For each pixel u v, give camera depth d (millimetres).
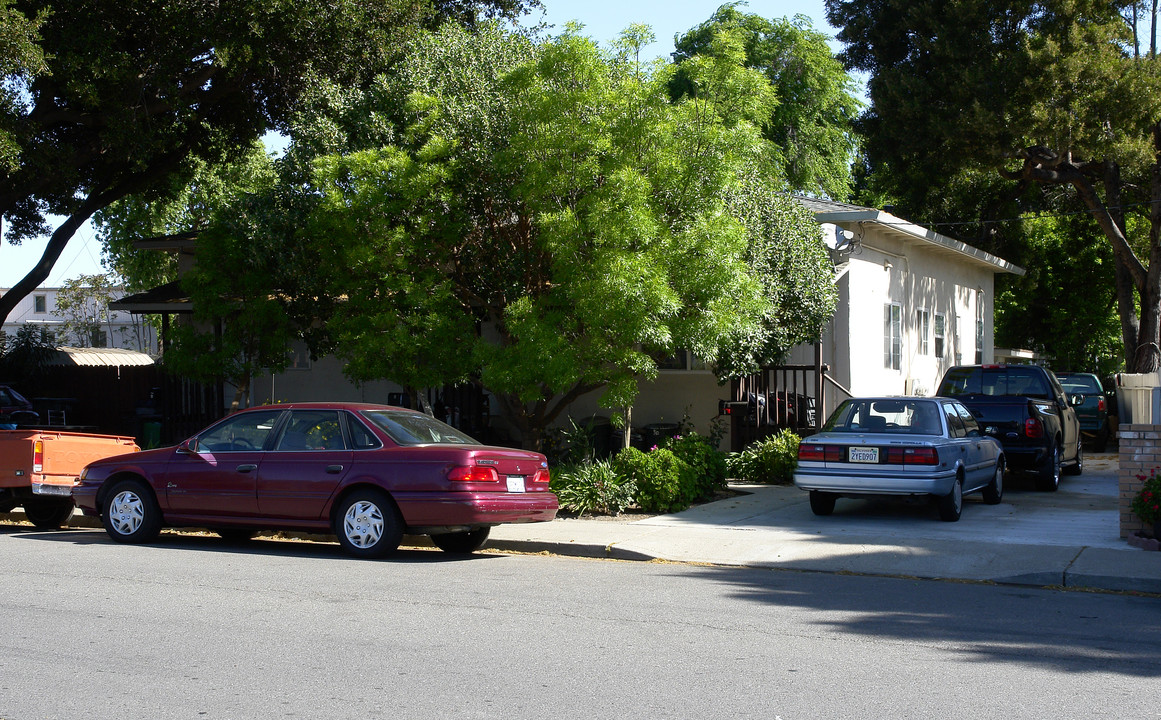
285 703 5191
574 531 11570
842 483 12000
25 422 24562
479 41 15141
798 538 11031
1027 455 14945
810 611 7637
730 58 13523
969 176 31422
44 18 16828
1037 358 38188
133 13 18922
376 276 13867
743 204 15094
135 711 5055
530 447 14828
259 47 19531
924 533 11336
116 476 11164
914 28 27125
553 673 5785
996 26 25250
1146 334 26406
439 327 13211
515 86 13297
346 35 19672
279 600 7824
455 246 14234
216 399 20500
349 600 7844
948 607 7855
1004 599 8242
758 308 13016
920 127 26438
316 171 13789
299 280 15086
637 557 10367
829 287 16906
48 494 12180
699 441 15031
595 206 12203
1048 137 23406
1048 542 10602
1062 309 36719
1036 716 5074
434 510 9742
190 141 23391
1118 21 24016
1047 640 6738
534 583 8742
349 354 14695
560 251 12500
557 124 12711
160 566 9438
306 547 11055
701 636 6738
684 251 12484
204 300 15297
